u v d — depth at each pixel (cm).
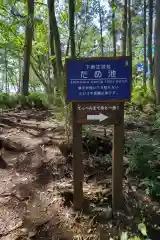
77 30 877
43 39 1489
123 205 287
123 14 1103
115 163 277
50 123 504
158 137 393
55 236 252
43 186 321
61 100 391
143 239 245
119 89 263
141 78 1636
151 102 897
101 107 269
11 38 1213
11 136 423
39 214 278
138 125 521
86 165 353
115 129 273
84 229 262
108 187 316
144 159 327
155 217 277
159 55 948
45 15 1448
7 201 293
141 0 1335
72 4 625
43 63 1677
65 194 298
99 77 263
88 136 390
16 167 353
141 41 1680
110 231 259
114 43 1062
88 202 293
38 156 370
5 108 712
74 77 265
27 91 904
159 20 949
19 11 1175
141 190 313
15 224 264
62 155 366
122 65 261
